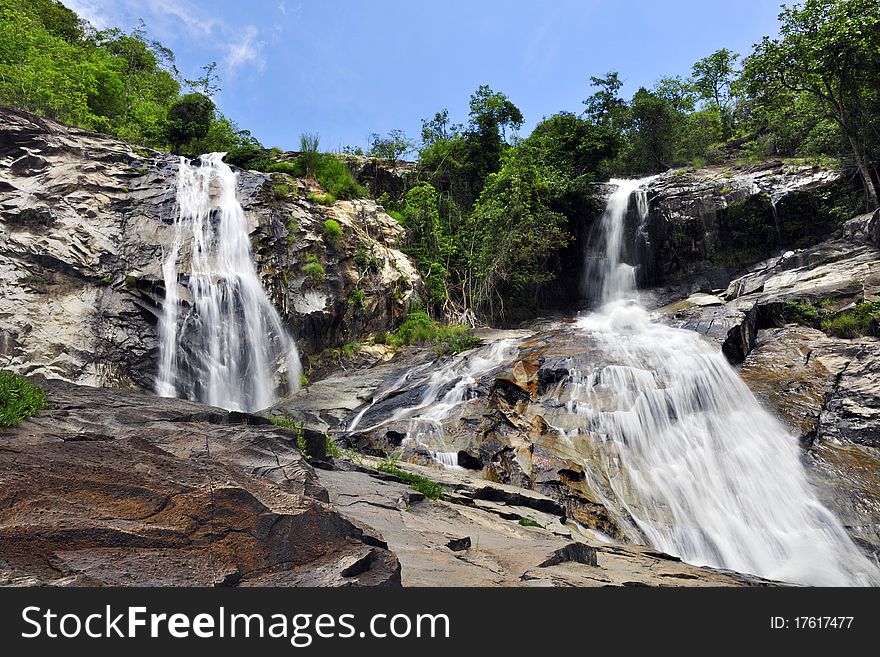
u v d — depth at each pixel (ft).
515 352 58.44
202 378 61.26
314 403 57.06
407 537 20.65
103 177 69.26
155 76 162.71
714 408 46.62
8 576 9.61
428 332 80.79
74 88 98.43
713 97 178.50
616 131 132.67
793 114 100.99
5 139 66.28
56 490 11.92
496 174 108.99
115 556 10.79
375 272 82.23
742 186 94.94
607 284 108.06
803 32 74.95
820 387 46.37
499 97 116.88
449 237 102.53
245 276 67.92
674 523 35.45
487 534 24.16
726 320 56.44
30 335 53.06
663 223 101.09
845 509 36.14
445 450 42.04
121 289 59.77
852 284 57.52
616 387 46.88
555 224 100.68
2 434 15.38
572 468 38.45
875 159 80.74
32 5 134.51
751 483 39.24
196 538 11.85
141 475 13.44
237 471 15.55
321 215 80.94
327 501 17.93
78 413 19.38
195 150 107.86
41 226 60.34
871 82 75.92
